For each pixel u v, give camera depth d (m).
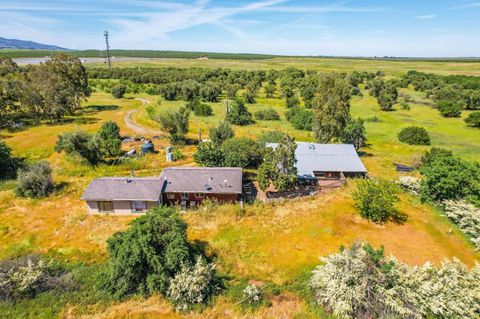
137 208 34.03
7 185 40.72
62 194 38.44
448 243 29.02
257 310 21.42
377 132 73.44
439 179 34.16
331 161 44.19
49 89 70.81
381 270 20.58
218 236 29.69
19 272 23.20
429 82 132.75
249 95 106.50
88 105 92.81
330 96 54.78
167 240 23.88
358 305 20.17
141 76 141.75
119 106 93.00
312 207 34.78
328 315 20.83
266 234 30.05
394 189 35.03
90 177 43.56
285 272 25.12
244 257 26.95
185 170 37.28
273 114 83.69
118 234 24.78
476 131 74.38
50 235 30.23
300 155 44.94
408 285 20.42
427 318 19.20
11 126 65.56
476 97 97.69
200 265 23.20
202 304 21.80
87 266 25.89
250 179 42.66
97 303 21.92
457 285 20.66
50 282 23.41
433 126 79.06
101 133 55.00
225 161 43.41
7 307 21.31
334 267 21.73
